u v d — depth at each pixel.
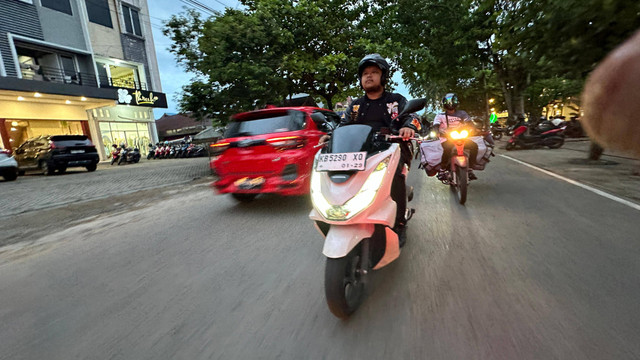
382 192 2.43
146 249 3.97
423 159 5.46
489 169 8.29
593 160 8.67
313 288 2.75
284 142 5.06
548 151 11.95
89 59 22.09
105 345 2.18
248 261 3.40
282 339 2.12
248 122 5.61
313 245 3.72
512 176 7.13
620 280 2.59
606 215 4.16
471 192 5.82
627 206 4.48
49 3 19.91
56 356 2.11
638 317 2.13
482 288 2.58
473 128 5.20
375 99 3.29
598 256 3.03
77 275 3.35
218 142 5.50
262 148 5.15
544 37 6.57
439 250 3.36
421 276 2.83
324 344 2.04
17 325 2.49
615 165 7.88
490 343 1.96
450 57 18.17
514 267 2.90
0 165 11.88
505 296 2.45
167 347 2.12
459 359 1.85
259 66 11.65
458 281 2.71
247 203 5.99
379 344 2.01
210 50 11.69
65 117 20.55
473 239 3.61
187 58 11.92
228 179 5.39
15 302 2.86
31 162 14.50
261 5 13.67
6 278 3.38
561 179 6.53
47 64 20.55
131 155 20.64
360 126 2.73
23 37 18.38
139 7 26.09
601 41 5.97
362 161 2.44
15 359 2.10
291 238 3.99
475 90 31.61
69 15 21.00
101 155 22.86
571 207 4.58
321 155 2.65
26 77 19.06
